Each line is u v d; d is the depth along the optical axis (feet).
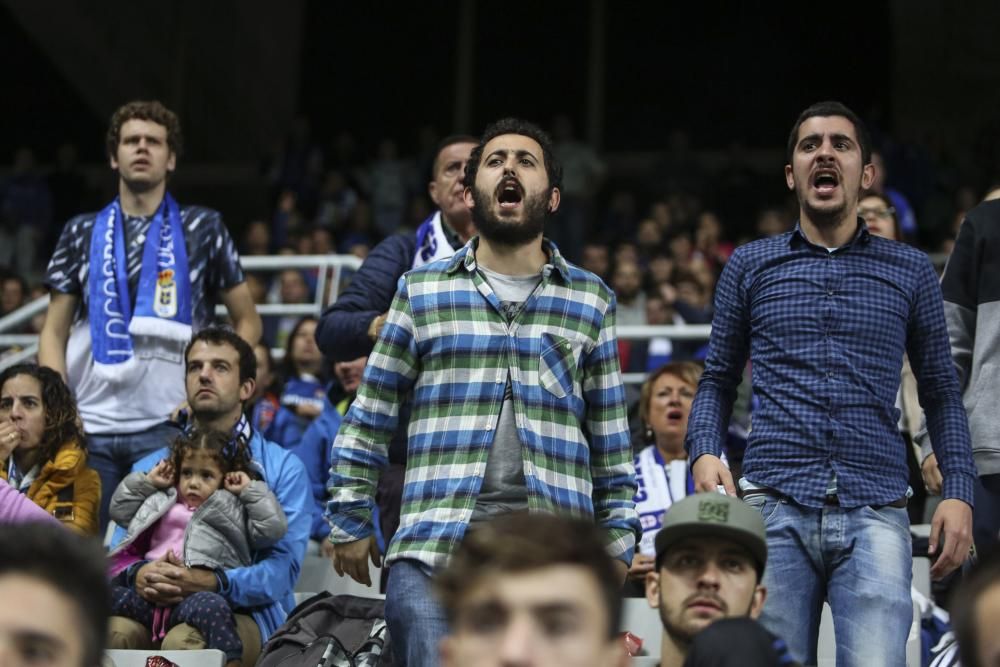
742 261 31.86
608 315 31.17
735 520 25.23
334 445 30.68
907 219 72.38
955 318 37.04
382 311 39.78
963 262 37.11
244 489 38.47
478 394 29.73
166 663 34.81
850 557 29.53
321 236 107.34
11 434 40.37
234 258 46.55
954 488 30.30
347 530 30.27
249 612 38.17
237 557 38.40
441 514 28.96
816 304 30.76
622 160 151.94
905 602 29.17
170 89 155.53
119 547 38.22
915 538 43.47
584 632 14.17
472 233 41.11
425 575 28.68
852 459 29.91
